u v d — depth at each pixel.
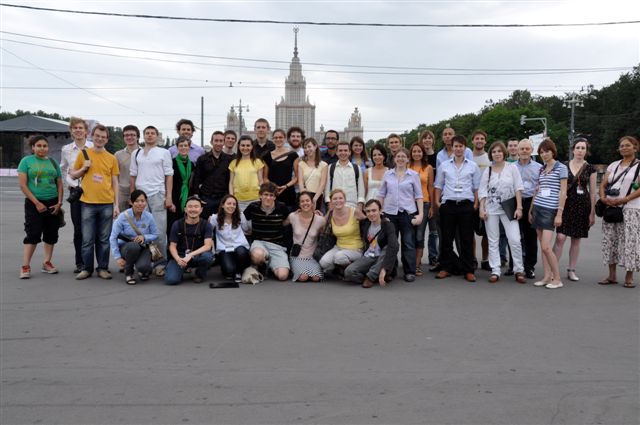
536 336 5.02
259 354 4.46
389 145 9.12
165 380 3.89
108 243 7.69
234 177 8.24
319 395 3.64
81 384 3.81
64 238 12.06
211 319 5.51
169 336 4.92
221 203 7.55
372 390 3.73
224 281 7.48
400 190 7.76
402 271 8.57
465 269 7.82
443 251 8.00
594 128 67.50
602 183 7.68
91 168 7.45
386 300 6.45
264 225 7.84
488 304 6.28
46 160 7.63
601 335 5.07
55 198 7.72
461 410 3.43
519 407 3.48
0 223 14.46
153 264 7.87
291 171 8.78
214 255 7.68
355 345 4.71
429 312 5.88
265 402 3.53
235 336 4.94
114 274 7.94
